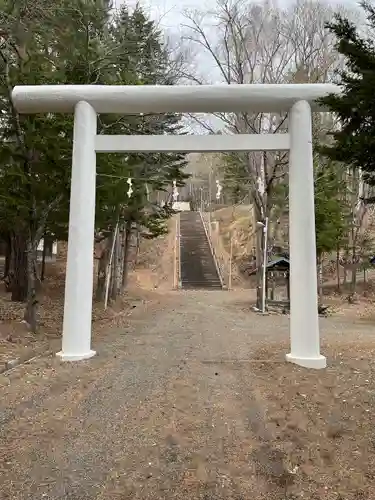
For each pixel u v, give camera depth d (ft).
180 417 15.46
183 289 92.12
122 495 10.43
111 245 53.67
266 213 55.21
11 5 27.50
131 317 45.85
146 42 39.81
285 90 23.47
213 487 10.80
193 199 195.52
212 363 23.65
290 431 14.24
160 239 123.54
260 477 11.32
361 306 63.98
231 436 13.85
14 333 29.50
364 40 12.92
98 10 31.89
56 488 10.73
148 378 20.42
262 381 20.02
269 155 53.98
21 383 19.10
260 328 38.99
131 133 37.01
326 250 60.03
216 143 24.22
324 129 37.42
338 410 15.96
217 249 117.60
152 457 12.38
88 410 16.06
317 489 10.73
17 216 30.45
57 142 28.50
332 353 26.32
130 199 43.88
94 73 31.83
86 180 24.34
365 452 12.55
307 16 49.57
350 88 13.08
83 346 24.11
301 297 23.04
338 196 71.20
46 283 67.46
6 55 30.27
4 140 30.58
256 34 51.49
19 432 14.01
